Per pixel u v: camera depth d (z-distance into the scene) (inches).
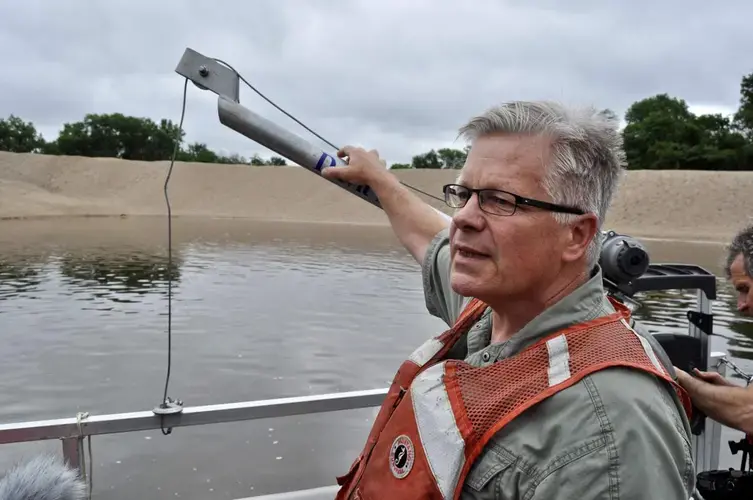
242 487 171.0
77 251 836.6
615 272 61.0
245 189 2017.7
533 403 39.9
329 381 281.9
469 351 52.1
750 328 403.9
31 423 68.9
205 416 74.6
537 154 43.2
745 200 1494.8
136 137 2672.2
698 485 71.1
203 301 476.4
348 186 75.4
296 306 462.3
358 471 52.3
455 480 41.6
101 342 343.0
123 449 192.9
